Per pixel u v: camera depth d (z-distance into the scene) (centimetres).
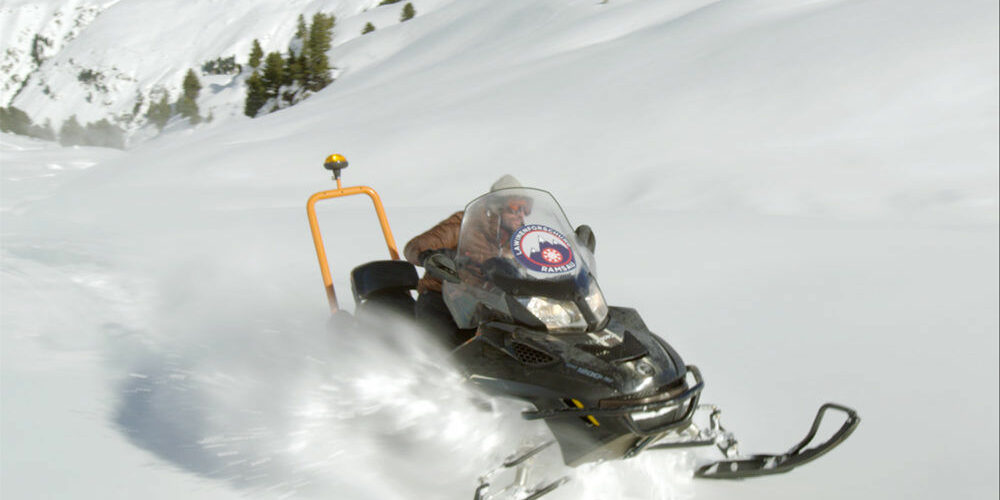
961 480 331
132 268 738
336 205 1523
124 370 484
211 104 17012
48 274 707
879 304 549
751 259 690
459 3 12269
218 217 1180
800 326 513
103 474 343
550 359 331
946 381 421
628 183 1470
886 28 2267
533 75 3023
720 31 3166
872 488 334
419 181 1777
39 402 421
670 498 342
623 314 367
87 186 2008
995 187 1188
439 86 3847
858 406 402
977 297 553
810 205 1193
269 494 337
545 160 1772
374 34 12125
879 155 1440
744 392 425
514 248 355
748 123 1800
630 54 2883
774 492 342
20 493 319
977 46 1984
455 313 376
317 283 694
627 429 314
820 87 1927
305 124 3262
